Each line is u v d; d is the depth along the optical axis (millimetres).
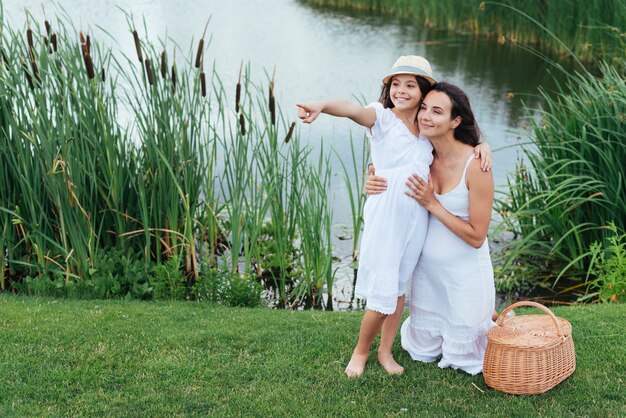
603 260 5957
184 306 5246
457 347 3992
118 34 13781
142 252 6234
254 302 5859
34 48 5832
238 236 6141
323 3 20000
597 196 6422
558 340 3768
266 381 3938
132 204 6199
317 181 6316
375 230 3760
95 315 4855
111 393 3811
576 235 6453
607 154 6301
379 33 16141
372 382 3936
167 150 6090
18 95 5770
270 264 6570
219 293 5801
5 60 5801
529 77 12664
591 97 6711
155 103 6000
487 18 15477
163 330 4582
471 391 3846
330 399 3777
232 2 18812
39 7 14797
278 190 6590
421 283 4023
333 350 4309
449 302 3943
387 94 3832
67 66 5848
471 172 3713
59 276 5898
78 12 15234
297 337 4492
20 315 4797
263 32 15742
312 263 6340
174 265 5840
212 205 6438
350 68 13094
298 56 13836
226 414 3633
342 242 7176
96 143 5805
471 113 3699
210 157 6371
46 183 5762
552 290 6359
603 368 4055
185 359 4168
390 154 3746
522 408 3672
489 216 3777
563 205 6629
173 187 6090
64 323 4680
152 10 16625
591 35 12391
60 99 5773
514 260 6852
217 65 12750
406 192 3709
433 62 13617
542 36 14023
